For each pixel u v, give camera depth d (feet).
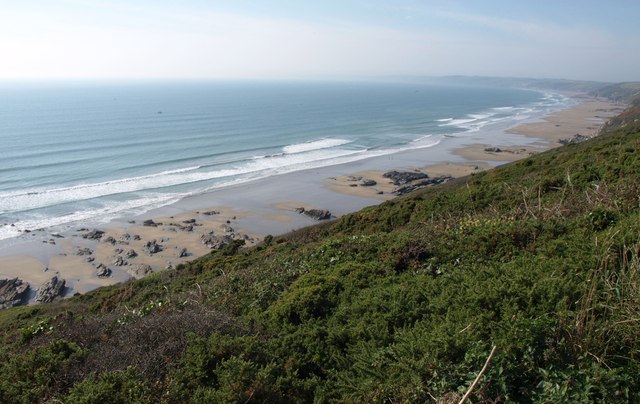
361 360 19.47
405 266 30.04
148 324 23.79
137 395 17.07
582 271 20.75
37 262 113.09
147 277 73.05
